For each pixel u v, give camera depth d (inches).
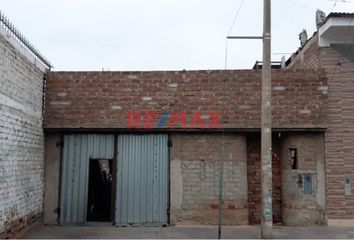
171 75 434.9
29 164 387.9
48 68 447.5
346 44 441.4
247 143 450.3
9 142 337.4
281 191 447.8
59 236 367.9
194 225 424.8
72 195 431.5
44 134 434.3
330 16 418.3
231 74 434.3
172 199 428.8
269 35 359.6
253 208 445.1
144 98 432.5
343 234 376.5
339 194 423.8
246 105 430.0
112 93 433.4
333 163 427.2
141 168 433.1
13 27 336.5
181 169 432.1
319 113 430.0
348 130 430.3
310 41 482.3
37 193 412.2
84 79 435.5
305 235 371.6
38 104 414.0
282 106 430.9
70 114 430.6
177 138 435.8
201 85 433.4
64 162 435.2
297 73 436.1
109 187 464.4
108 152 434.9
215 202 428.1
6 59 328.5
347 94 434.9
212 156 433.1
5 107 328.2
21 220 366.3
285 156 442.3
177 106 430.6
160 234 379.9
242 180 431.2
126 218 426.6
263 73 356.8
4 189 326.3
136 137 437.1
